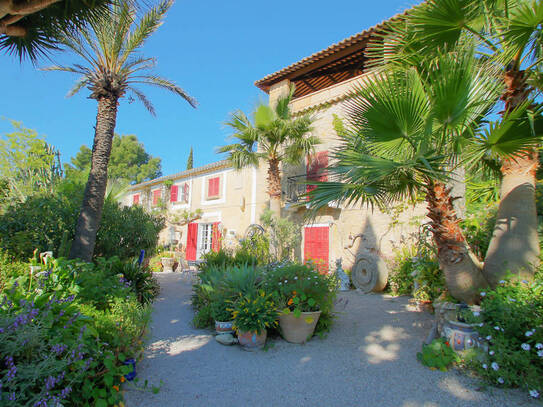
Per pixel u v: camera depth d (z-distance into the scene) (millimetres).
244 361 3951
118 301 4086
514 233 4004
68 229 6617
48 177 9055
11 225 5891
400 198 4773
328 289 4926
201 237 16344
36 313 2361
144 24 6828
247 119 10070
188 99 8125
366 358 3955
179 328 5305
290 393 3170
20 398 2057
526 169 4121
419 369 3588
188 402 2990
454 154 3973
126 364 3279
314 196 4398
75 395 2602
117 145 36344
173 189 18828
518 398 2918
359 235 9734
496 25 3928
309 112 11016
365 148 4371
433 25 3846
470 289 3955
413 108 3650
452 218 4047
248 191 14273
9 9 2951
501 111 4125
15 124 8828
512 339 3195
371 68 4785
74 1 3617
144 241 8539
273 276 4965
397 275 7902
